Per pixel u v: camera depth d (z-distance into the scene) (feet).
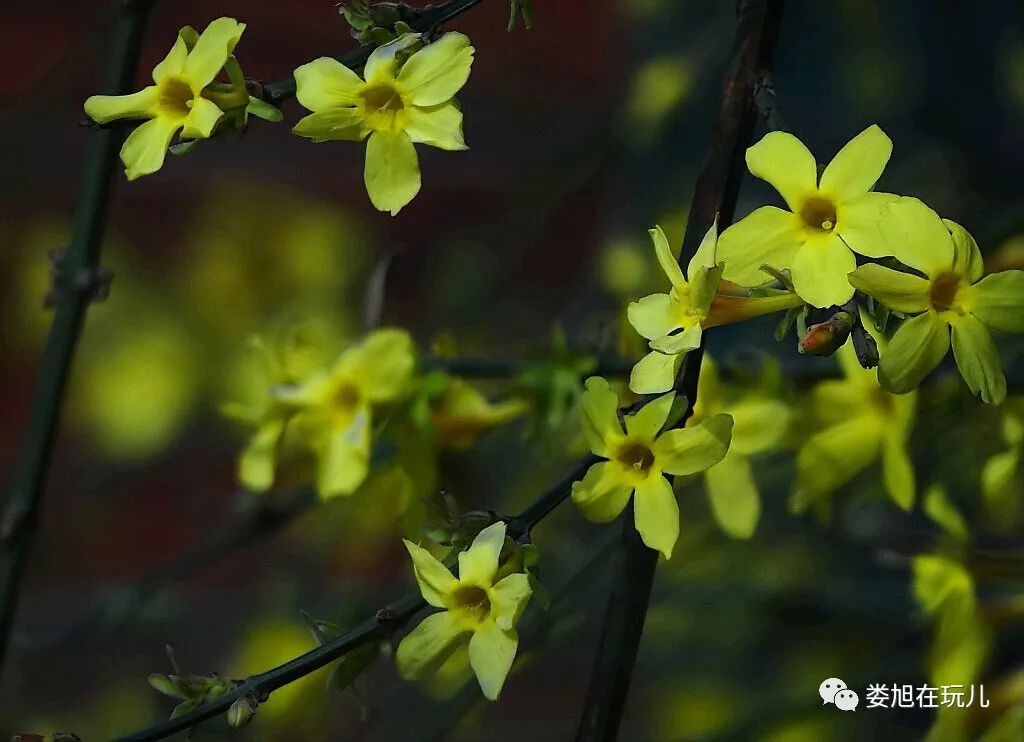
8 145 3.77
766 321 2.57
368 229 4.00
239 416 2.41
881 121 3.29
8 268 3.97
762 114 2.17
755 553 2.89
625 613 2.17
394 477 2.42
